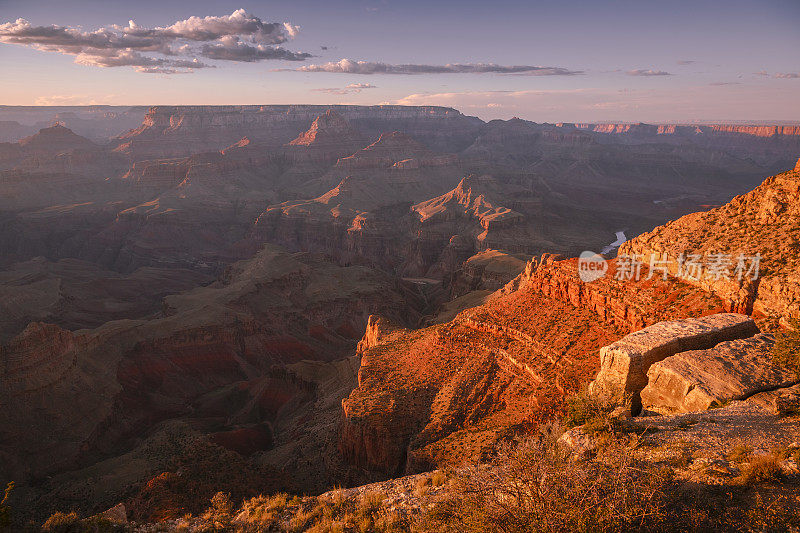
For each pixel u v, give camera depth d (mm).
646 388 22547
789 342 21156
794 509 11594
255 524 18672
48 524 17844
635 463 14125
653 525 11156
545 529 10430
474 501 12109
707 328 25312
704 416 18203
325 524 17297
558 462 11977
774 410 17906
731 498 12398
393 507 17312
